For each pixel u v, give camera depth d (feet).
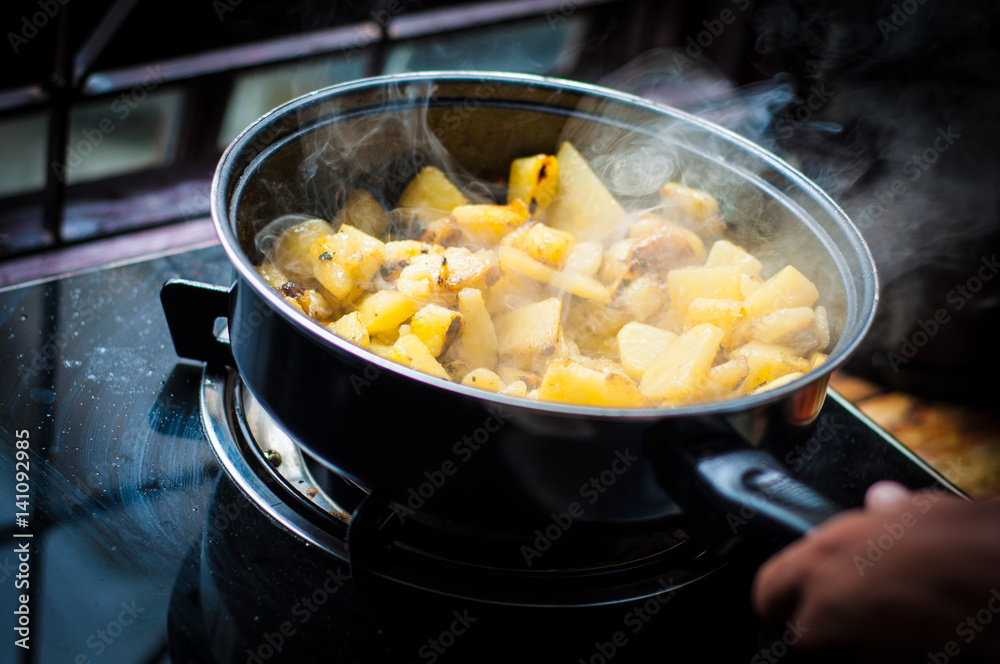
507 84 2.37
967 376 3.47
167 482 2.13
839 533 1.69
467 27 3.75
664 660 2.00
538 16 3.98
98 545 2.03
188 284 2.20
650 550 2.13
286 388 1.94
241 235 2.12
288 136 2.18
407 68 4.00
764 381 2.11
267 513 2.10
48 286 2.40
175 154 3.52
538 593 2.05
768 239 2.31
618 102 2.37
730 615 2.06
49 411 2.19
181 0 2.99
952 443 3.32
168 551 2.04
